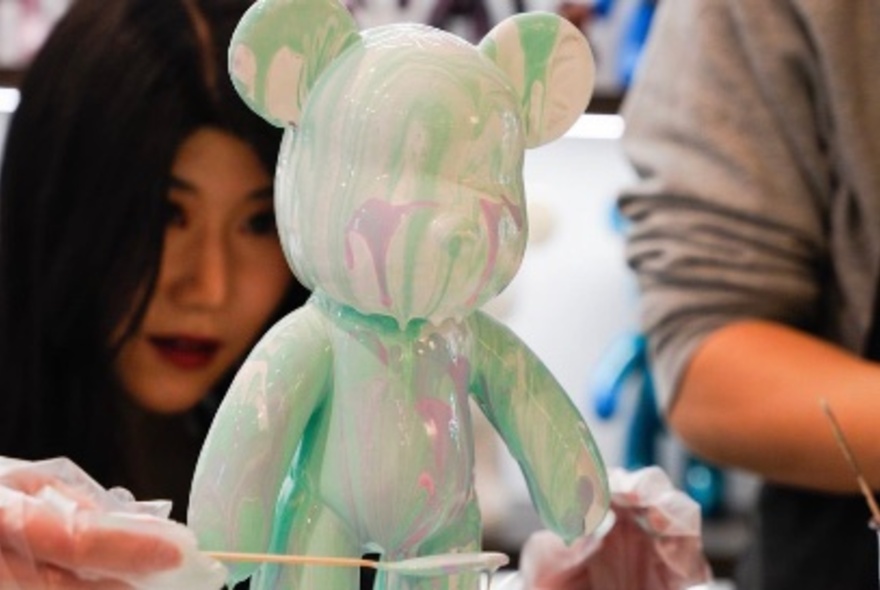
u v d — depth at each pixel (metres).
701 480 2.79
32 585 0.77
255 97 0.85
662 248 1.64
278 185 0.87
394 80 0.83
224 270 1.49
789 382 1.50
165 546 0.77
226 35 1.46
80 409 1.59
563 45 0.91
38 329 1.56
